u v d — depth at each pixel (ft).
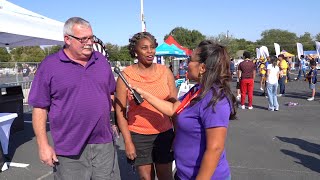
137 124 9.54
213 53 6.68
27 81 45.47
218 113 6.32
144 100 9.41
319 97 43.83
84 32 8.10
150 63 9.45
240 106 35.01
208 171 6.31
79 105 8.31
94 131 8.63
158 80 9.57
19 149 20.08
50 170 16.42
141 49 9.30
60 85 8.18
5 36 22.02
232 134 22.72
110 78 9.02
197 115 6.64
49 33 20.95
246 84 33.99
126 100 9.51
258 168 15.88
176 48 50.26
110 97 9.14
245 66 33.65
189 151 6.86
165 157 9.74
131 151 9.41
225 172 6.88
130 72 9.61
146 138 9.56
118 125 9.64
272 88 32.91
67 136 8.42
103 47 10.02
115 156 9.38
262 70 54.29
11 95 24.63
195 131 6.74
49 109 8.57
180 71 63.57
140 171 9.85
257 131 23.66
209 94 6.52
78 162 8.61
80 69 8.36
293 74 101.30
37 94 8.21
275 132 23.30
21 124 25.73
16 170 16.42
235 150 18.86
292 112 32.04
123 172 15.44
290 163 16.57
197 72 6.95
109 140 9.00
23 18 18.61
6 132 18.12
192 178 6.85
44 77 8.18
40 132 8.28
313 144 20.06
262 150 18.86
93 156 8.79
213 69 6.63
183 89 19.84
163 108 8.64
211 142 6.33
